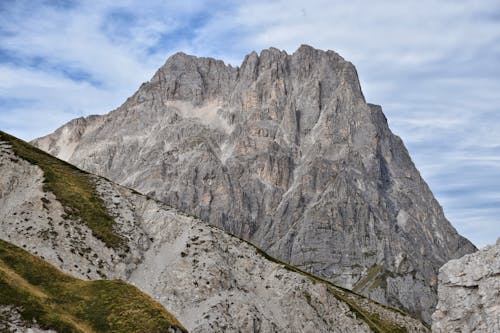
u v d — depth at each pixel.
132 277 166.62
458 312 160.75
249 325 161.75
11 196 175.62
